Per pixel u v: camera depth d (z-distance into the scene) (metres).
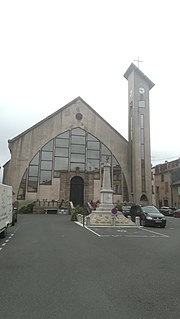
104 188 25.00
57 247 11.55
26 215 34.78
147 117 42.38
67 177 40.50
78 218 25.81
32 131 40.72
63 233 16.77
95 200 40.69
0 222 13.56
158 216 22.38
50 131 41.38
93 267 7.98
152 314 4.56
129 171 42.50
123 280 6.63
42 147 40.62
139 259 9.20
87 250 10.90
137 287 6.07
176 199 49.47
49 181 39.91
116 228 20.48
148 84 43.84
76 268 7.85
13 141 39.91
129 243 12.99
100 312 4.64
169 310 4.73
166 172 53.28
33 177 39.56
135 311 4.68
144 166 40.78
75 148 41.72
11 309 4.76
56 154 40.91
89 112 43.28
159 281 6.56
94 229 19.45
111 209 23.47
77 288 5.97
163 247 11.82
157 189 56.41
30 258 9.24
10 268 7.82
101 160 42.25
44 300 5.21
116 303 5.07
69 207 37.69
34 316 4.46
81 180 41.44
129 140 43.38
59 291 5.76
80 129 42.47
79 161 41.44
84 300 5.22
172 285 6.23
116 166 42.53
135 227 21.64
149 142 41.69
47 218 30.08
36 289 5.89
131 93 43.91
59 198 39.69
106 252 10.49
